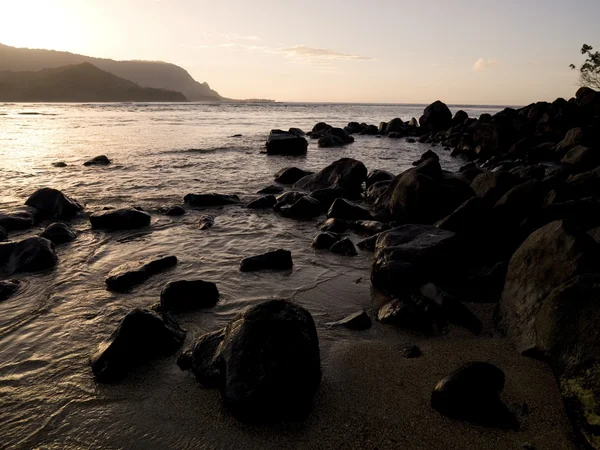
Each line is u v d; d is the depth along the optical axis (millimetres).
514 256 4770
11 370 3730
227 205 10109
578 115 25656
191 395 3396
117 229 7973
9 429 3031
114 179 12625
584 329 3209
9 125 31422
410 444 2873
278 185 12648
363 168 11938
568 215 6617
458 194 8594
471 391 3100
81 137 24203
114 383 3553
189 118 48438
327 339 4320
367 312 4965
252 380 3086
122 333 3803
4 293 5133
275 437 2965
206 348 3736
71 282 5570
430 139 30453
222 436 2973
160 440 2941
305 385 3186
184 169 14805
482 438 2906
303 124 44781
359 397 3389
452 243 5492
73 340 4230
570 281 3605
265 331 3312
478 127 25172
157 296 5211
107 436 2977
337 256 6848
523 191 6992
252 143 23672
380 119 59375
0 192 10523
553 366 3367
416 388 3494
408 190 8609
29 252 6012
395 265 5305
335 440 2930
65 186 11477
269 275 5992
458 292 5309
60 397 3385
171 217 8914
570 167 14133
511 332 4180
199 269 6133
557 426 2982
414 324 4516
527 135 25406
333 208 8953
